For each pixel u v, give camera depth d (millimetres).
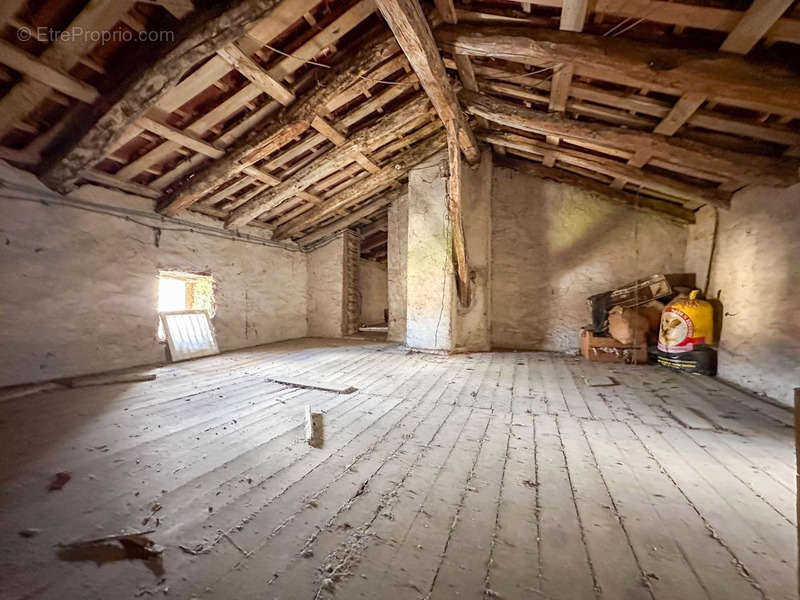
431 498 1634
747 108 2678
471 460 2016
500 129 5137
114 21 2447
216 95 3439
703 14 2113
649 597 1094
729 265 4047
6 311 3312
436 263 5812
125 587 1120
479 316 6078
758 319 3443
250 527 1415
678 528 1429
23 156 3314
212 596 1089
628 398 3244
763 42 2219
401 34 2832
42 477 1771
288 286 7559
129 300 4398
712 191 4039
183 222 5145
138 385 3594
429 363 4906
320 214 6664
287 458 2018
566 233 6074
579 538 1366
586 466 1953
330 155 4871
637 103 3076
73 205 3814
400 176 6137
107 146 3236
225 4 2500
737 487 1742
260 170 4750
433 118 5184
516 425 2562
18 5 2193
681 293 4930
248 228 6445
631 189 5359
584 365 4793
